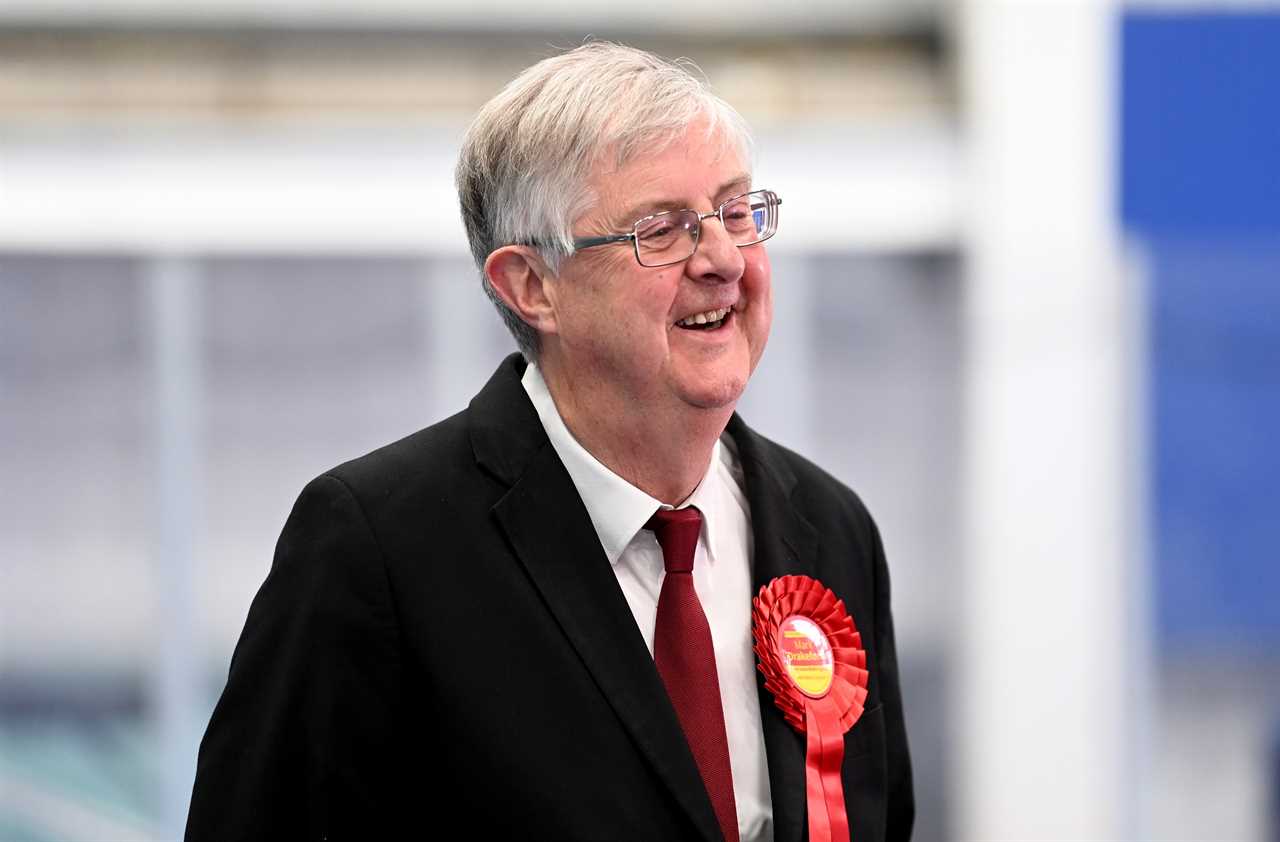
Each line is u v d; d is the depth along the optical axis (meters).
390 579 3.76
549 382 4.05
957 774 12.80
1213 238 12.74
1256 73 12.60
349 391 12.41
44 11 12.30
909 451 12.90
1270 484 12.85
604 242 3.69
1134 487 12.85
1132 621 12.87
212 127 12.20
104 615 12.16
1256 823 12.74
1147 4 12.59
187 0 12.42
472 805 3.66
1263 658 12.88
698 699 3.88
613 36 12.89
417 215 12.37
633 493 3.95
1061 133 12.68
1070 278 12.76
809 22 13.12
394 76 12.53
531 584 3.84
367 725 3.71
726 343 3.81
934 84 13.03
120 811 12.12
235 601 12.27
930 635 12.88
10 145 11.94
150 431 12.20
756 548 4.24
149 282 12.17
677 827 3.67
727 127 3.81
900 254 12.84
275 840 3.73
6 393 12.08
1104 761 12.78
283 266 12.30
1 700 12.06
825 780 3.99
